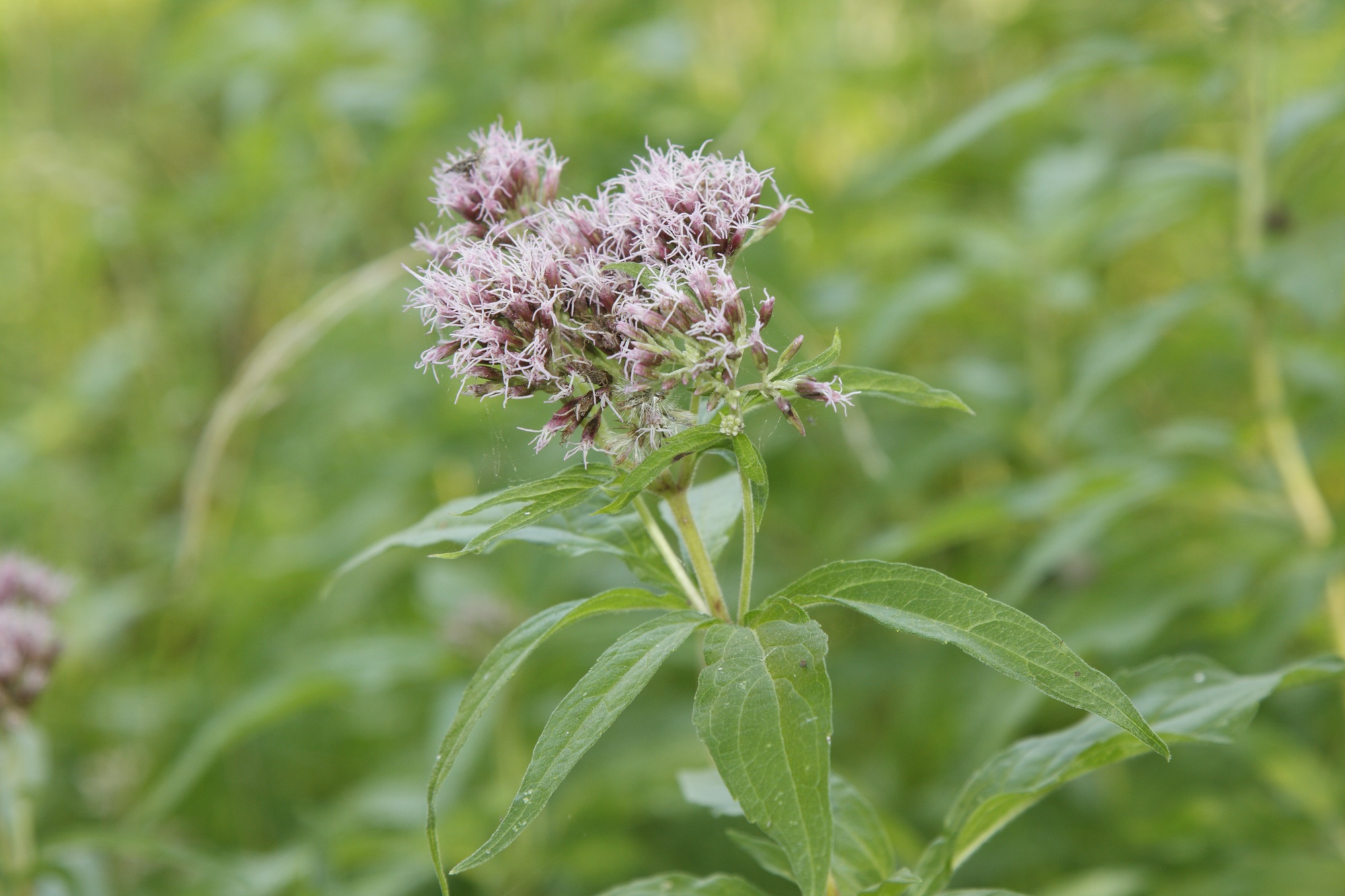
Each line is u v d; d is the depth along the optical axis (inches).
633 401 24.0
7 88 66.3
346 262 55.6
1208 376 46.8
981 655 22.5
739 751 22.2
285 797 43.6
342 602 45.4
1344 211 43.6
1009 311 44.2
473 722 23.0
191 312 57.6
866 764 39.9
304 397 50.1
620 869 36.3
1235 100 35.5
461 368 24.2
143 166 67.3
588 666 38.0
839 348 23.5
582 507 25.0
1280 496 34.5
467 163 25.5
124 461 57.0
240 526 53.9
